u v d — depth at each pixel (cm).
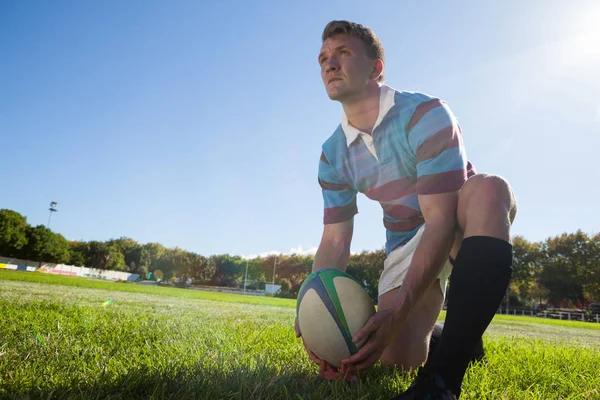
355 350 176
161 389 158
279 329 440
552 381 220
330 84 200
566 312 4616
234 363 206
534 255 6038
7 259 6831
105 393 152
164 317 493
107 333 309
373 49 203
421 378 137
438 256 166
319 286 184
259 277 9338
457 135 183
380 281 243
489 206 151
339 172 239
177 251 10481
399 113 198
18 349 225
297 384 179
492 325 1182
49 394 142
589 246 5809
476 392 173
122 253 10294
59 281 1967
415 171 212
